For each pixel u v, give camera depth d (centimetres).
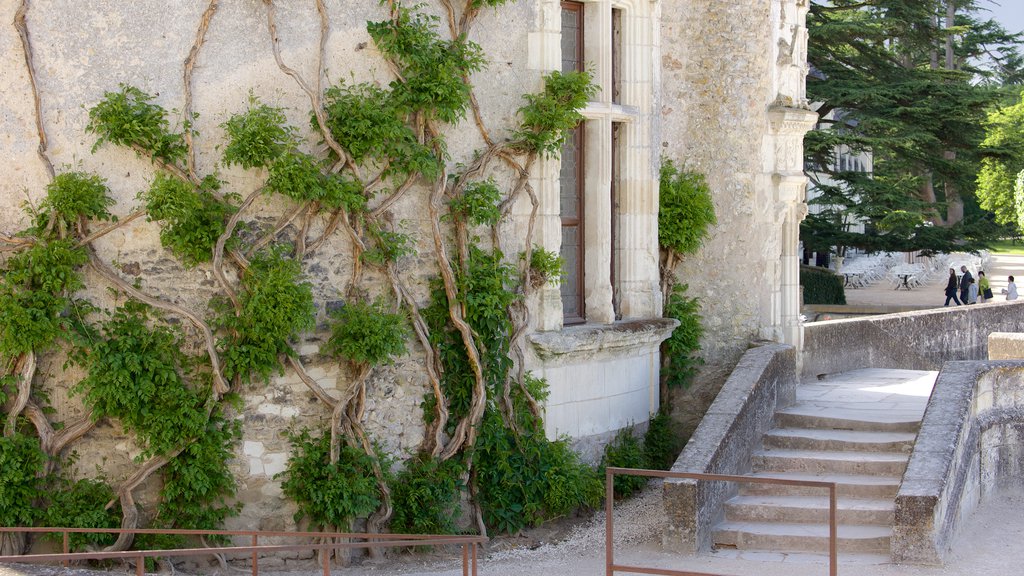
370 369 868
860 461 974
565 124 963
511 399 969
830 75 2769
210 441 816
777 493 965
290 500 855
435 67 888
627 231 1124
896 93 2662
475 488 939
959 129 2689
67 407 803
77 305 796
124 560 805
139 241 814
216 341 825
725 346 1245
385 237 880
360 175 877
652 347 1156
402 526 892
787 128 1233
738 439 984
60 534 794
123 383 793
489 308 926
